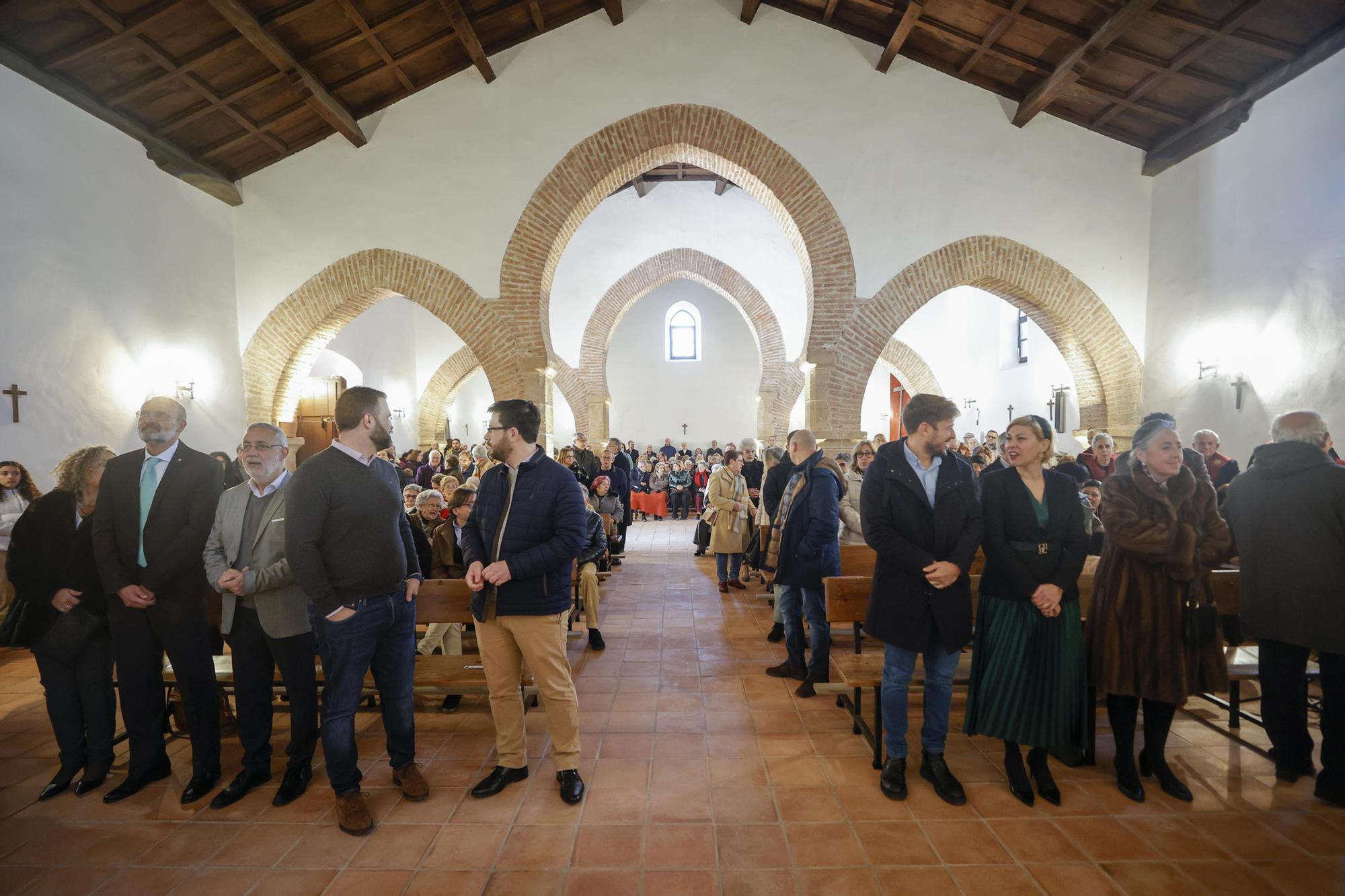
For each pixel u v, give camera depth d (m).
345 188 8.71
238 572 3.17
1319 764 3.61
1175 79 6.98
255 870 2.77
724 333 20.12
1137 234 8.43
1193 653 3.13
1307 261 6.23
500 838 2.97
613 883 2.67
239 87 6.95
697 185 14.45
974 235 8.62
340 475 3.00
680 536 12.55
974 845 2.89
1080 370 9.09
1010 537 3.22
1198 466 3.80
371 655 3.15
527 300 8.70
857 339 8.70
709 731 4.04
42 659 3.36
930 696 3.32
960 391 15.45
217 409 8.31
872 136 8.62
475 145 8.70
